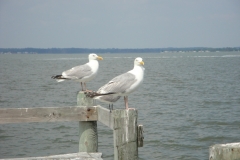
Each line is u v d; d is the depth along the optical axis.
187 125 18.69
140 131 6.17
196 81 43.44
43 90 34.50
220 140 16.06
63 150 14.56
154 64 93.81
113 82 8.02
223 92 32.31
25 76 52.38
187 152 14.42
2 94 31.36
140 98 28.41
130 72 8.40
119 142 6.09
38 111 7.93
